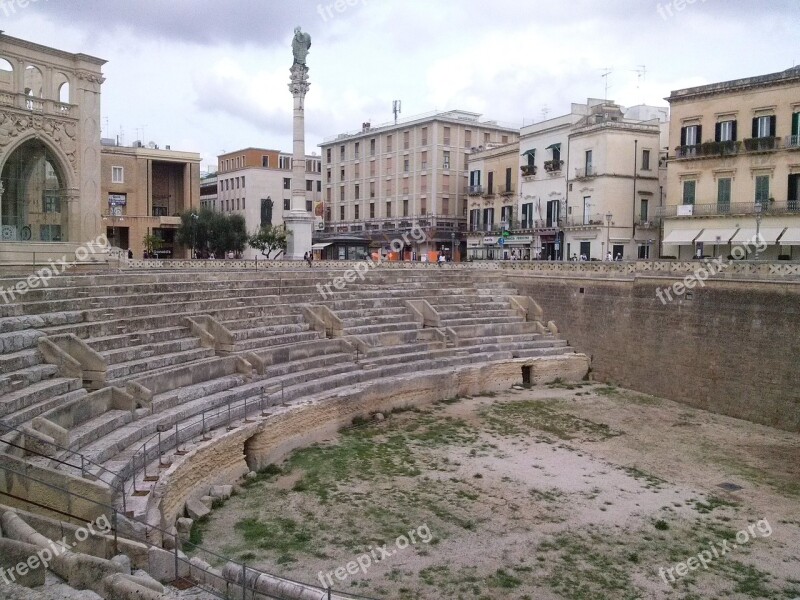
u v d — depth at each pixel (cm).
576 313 4319
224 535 1845
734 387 3381
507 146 7219
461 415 3234
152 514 1617
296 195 5275
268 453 2450
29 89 4225
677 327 3688
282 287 3725
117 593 1134
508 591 1588
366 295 4109
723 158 5034
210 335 2816
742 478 2420
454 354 3809
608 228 5862
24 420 1784
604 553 1803
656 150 6050
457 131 8031
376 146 8681
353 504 2089
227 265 4356
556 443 2800
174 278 3347
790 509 2133
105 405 2089
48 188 3966
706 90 5081
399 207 8362
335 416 2892
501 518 2011
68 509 1460
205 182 11162
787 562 1778
